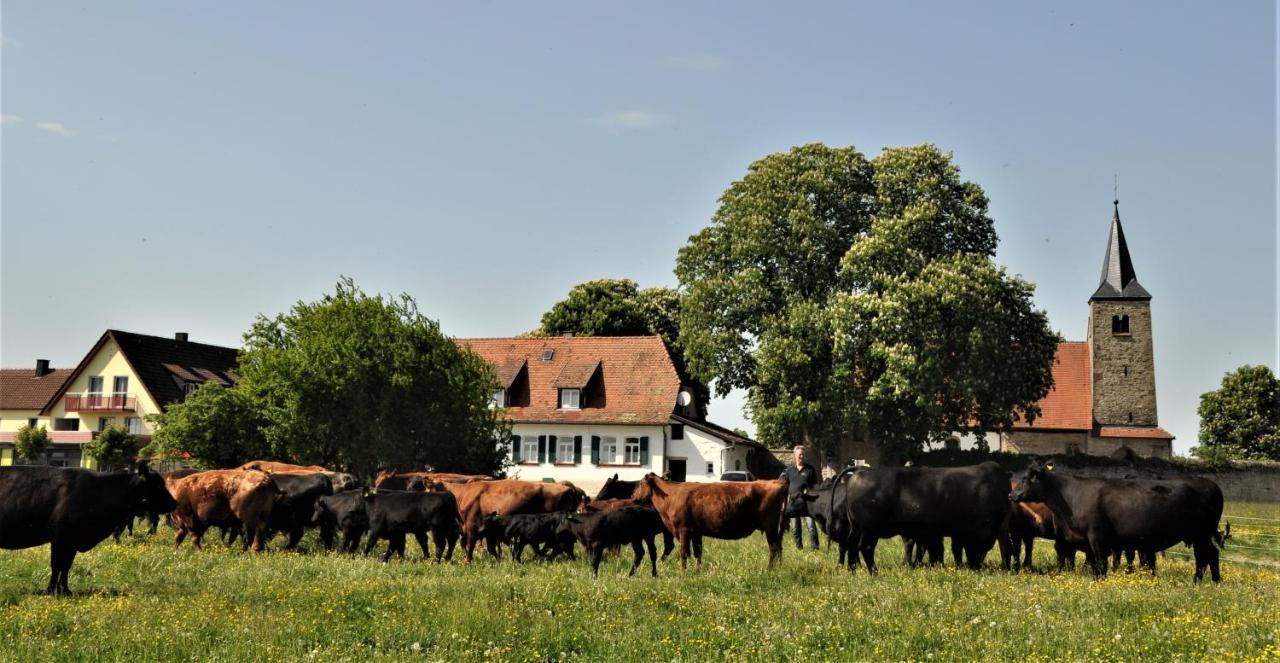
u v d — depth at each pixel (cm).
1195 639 1263
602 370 6725
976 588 1662
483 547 2447
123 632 1262
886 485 2011
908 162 5888
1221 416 9269
